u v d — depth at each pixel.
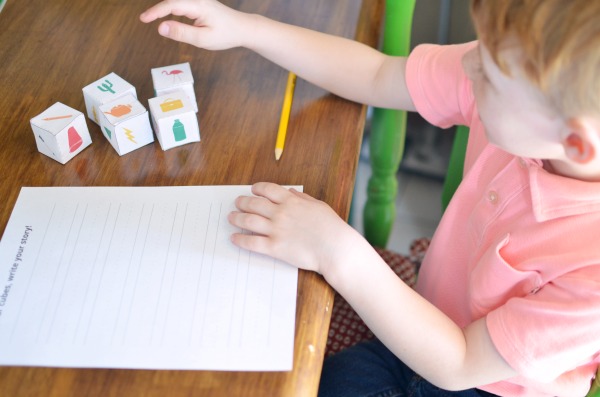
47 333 0.66
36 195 0.77
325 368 0.98
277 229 0.73
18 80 0.88
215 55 0.91
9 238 0.74
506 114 0.67
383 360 0.99
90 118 0.85
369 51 0.93
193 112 0.79
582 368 0.86
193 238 0.74
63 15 0.96
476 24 0.66
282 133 0.83
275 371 0.63
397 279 0.77
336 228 0.73
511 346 0.75
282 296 0.69
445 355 0.77
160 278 0.70
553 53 0.59
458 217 0.92
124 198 0.77
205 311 0.68
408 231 1.80
